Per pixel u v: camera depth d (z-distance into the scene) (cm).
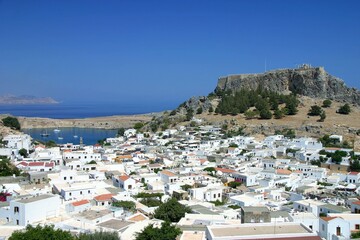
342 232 8706
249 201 13838
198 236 8194
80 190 13462
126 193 14650
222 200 15088
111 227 9225
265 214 8850
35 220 9906
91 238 7850
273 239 6362
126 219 10056
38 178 16350
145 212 11962
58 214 10538
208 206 12581
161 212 11181
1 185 14550
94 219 9862
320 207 11662
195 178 18500
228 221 9812
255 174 19488
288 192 16900
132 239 8462
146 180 18350
